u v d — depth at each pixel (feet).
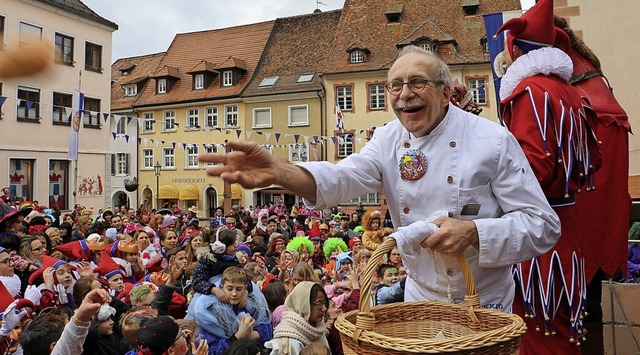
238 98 107.76
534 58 7.71
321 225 39.04
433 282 6.54
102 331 11.77
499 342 4.75
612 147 9.62
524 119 7.21
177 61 124.16
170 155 115.24
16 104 74.38
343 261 21.21
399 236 5.65
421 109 6.20
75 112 53.98
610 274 9.32
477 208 6.22
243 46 119.75
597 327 11.31
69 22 81.10
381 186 6.97
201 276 14.14
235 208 69.15
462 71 92.53
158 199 115.24
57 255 19.56
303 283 12.95
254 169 5.67
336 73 99.50
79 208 57.52
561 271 7.29
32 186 78.02
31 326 11.05
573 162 7.15
